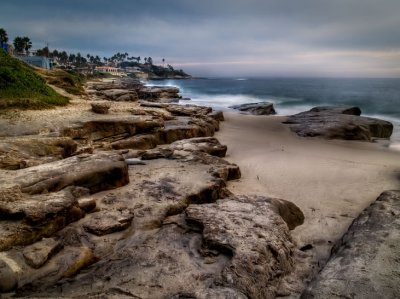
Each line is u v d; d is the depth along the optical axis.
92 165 10.75
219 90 97.56
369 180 15.37
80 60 185.25
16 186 8.55
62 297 5.91
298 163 17.92
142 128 19.81
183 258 7.50
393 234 8.07
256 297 6.55
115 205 9.81
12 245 6.81
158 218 9.36
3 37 75.56
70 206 8.23
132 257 7.47
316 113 33.94
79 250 7.30
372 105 53.62
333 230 10.53
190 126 22.33
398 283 6.27
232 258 7.18
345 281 6.48
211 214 9.06
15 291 6.04
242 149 21.17
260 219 8.99
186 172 13.21
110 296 6.11
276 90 98.31
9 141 13.09
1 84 23.42
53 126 17.55
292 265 8.10
